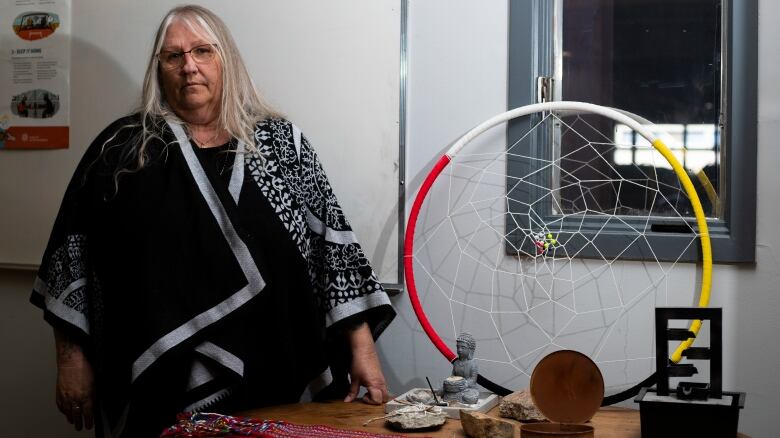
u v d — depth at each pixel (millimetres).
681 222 2057
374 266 2268
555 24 2162
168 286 1877
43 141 2531
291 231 1970
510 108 2148
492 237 2174
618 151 2121
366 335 2029
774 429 1987
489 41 2170
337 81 2289
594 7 2139
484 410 1844
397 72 2234
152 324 1850
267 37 2350
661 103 2098
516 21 2141
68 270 1938
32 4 2537
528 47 2131
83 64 2502
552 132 2154
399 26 2230
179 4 2426
